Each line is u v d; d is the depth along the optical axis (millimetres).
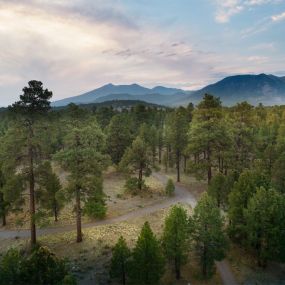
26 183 31812
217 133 46812
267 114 93312
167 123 78562
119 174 66250
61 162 32500
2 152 29188
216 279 28547
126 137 66938
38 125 29578
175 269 29172
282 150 51156
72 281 20297
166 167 69562
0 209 39656
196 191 52906
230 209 33000
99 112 95812
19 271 21891
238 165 48281
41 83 29500
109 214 42656
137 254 25375
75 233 36531
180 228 26984
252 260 31719
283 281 28641
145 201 48125
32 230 32938
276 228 28141
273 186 37125
